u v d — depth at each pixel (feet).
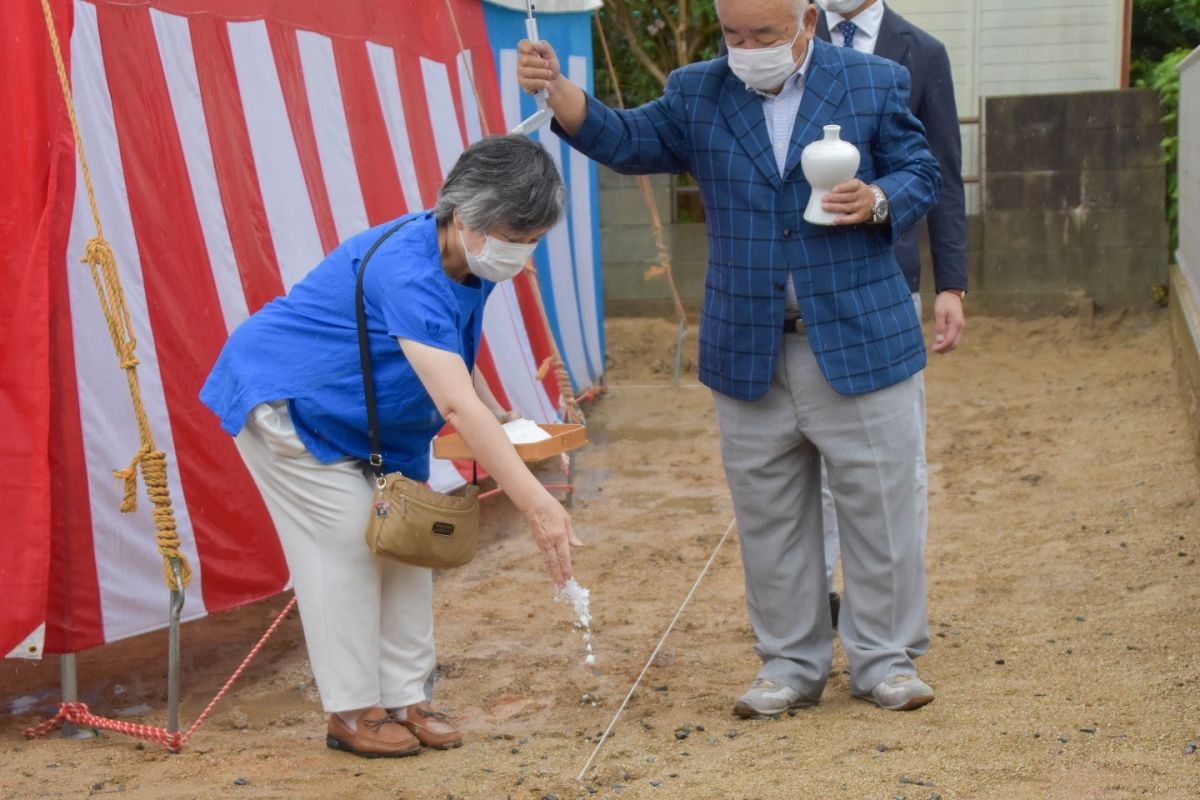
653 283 38.27
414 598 12.43
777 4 11.64
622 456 26.40
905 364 12.54
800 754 11.90
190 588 14.98
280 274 17.39
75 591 13.57
